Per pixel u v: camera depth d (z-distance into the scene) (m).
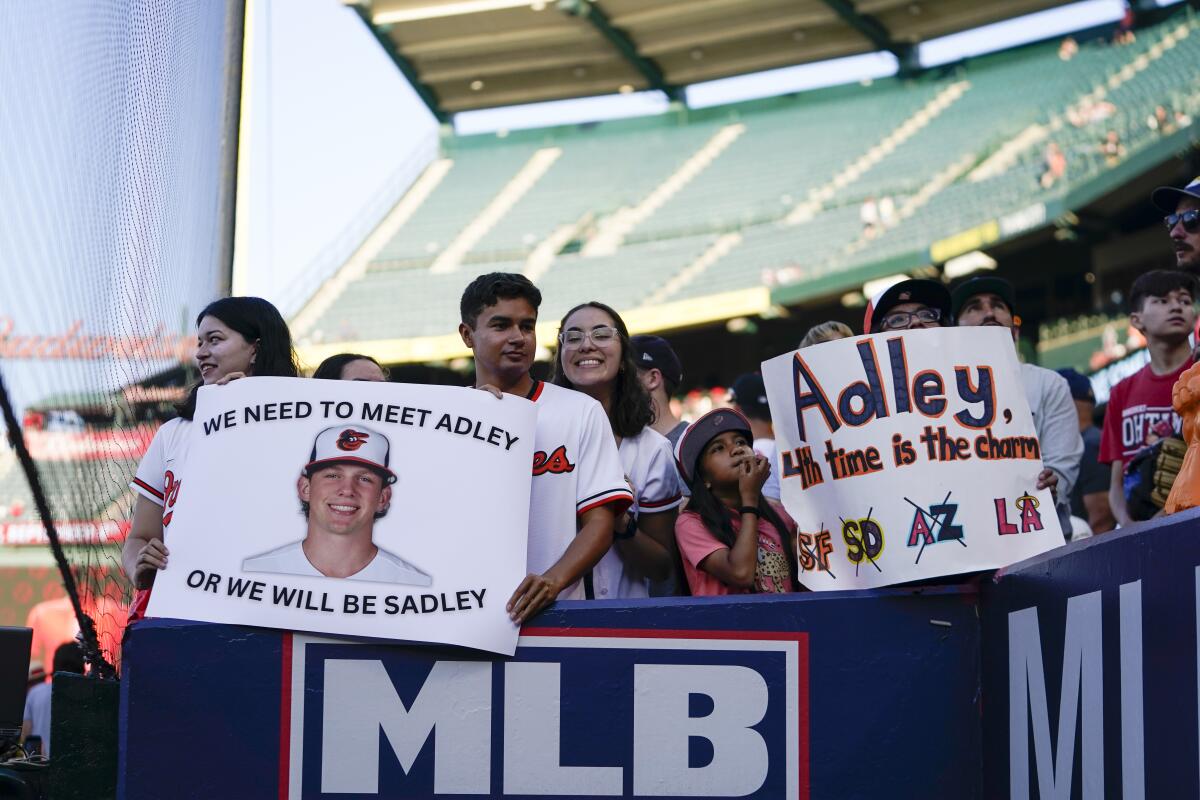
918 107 22.98
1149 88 18.61
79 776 2.61
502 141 27.03
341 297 24.22
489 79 25.39
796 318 20.45
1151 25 20.33
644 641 2.57
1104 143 17.59
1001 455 2.61
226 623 2.54
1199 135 14.44
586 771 2.54
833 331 3.46
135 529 3.03
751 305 19.48
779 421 2.76
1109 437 4.24
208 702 2.53
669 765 2.54
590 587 2.95
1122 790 2.00
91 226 3.59
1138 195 16.02
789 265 20.89
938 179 20.78
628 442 3.33
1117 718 2.02
